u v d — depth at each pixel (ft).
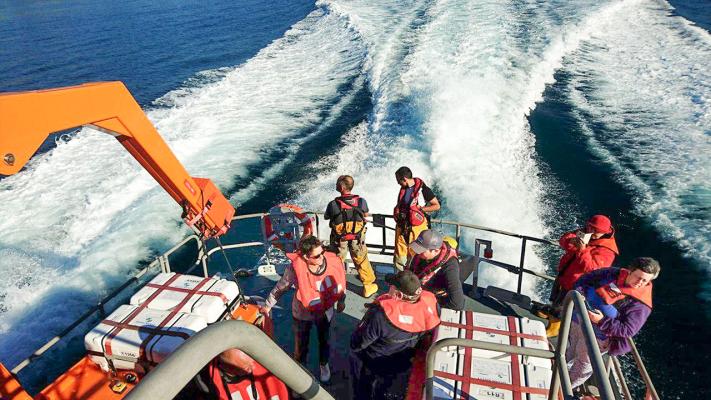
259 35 96.32
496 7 86.74
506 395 10.82
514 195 42.14
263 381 8.35
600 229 15.10
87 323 33.24
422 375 11.98
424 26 79.77
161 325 12.87
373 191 42.60
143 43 100.01
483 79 60.54
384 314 11.77
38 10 151.12
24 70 89.51
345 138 53.06
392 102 57.31
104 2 156.46
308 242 13.34
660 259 36.14
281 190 45.52
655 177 44.11
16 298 35.45
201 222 14.74
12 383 10.00
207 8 128.98
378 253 21.74
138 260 38.60
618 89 61.36
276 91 66.59
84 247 39.96
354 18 87.92
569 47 72.59
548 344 12.21
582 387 15.08
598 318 12.10
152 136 11.94
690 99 56.44
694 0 93.25
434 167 45.06
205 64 82.17
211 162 50.16
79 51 98.78
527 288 32.42
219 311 13.88
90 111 10.06
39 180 48.70
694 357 29.04
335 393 15.15
